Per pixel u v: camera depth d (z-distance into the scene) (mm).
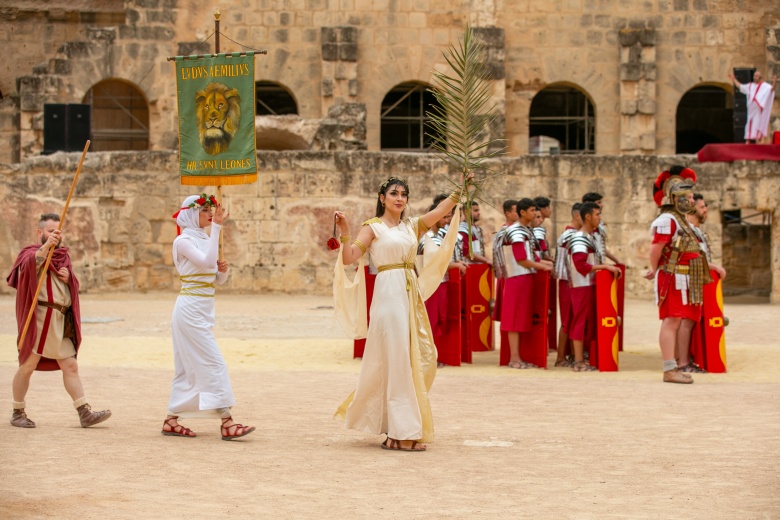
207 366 9922
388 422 9461
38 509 7129
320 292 29453
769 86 31359
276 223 29469
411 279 9617
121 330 20578
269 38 38062
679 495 7703
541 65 38719
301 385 13906
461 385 13852
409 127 39031
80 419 10516
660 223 14312
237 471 8469
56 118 30781
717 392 13219
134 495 7562
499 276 16219
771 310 25391
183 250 10023
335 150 30906
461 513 7156
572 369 15656
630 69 38281
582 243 15391
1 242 29625
